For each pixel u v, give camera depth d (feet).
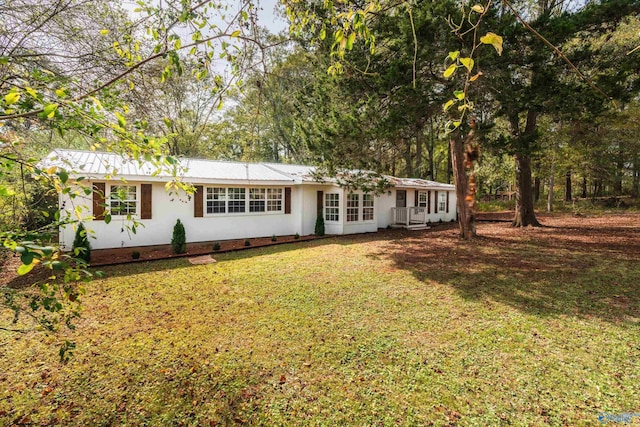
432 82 24.31
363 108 25.98
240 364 12.16
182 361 12.39
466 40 22.15
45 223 17.42
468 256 30.30
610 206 78.43
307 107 30.71
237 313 17.03
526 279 22.45
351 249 35.32
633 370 11.41
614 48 28.25
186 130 52.26
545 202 88.02
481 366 11.86
